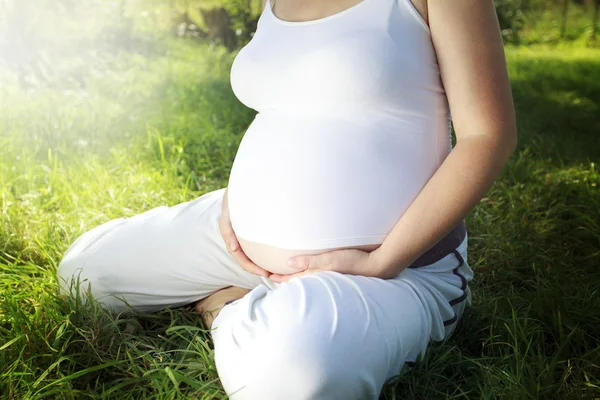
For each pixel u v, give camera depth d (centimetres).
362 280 179
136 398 188
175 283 222
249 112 493
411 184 186
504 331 216
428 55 183
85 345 200
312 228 186
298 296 171
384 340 172
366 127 184
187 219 224
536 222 314
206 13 856
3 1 547
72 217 294
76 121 435
